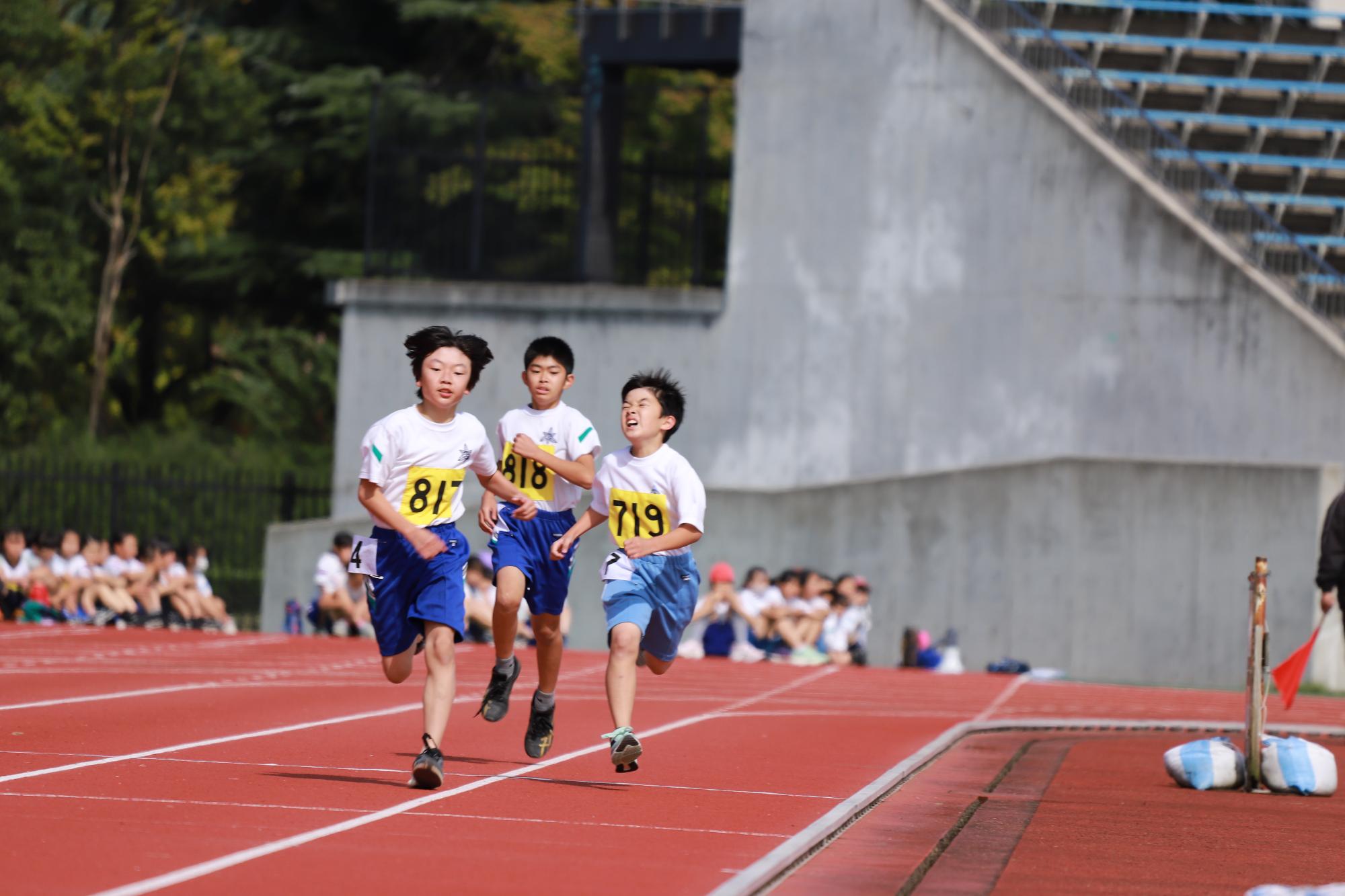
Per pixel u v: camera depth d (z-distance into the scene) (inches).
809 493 2878.9
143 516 3654.0
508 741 1257.4
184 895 631.2
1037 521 2815.0
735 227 3100.4
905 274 3046.3
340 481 3235.7
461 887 669.3
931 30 3048.7
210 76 5359.3
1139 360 2947.8
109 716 1328.7
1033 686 2336.4
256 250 5605.3
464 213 3299.7
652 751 1242.6
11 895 620.4
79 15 5438.0
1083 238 2974.9
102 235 5442.9
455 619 954.1
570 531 1027.9
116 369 5634.8
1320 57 3521.2
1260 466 2741.1
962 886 744.3
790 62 3093.0
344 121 5319.9
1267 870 824.9
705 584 2896.2
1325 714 2041.1
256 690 1651.1
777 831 860.6
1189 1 3710.6
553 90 3284.9
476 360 969.5
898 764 1218.0
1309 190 3363.7
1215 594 2751.0
